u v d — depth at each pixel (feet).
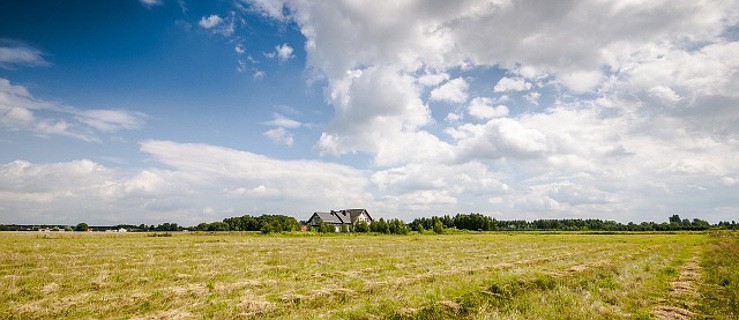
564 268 87.81
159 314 47.06
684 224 614.75
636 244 195.00
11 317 46.03
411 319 46.70
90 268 86.12
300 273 81.97
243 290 62.13
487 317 47.39
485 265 97.86
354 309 48.21
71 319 45.65
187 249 140.77
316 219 440.86
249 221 527.81
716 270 86.58
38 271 80.89
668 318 48.26
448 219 575.79
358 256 122.52
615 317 48.14
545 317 47.73
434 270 87.61
